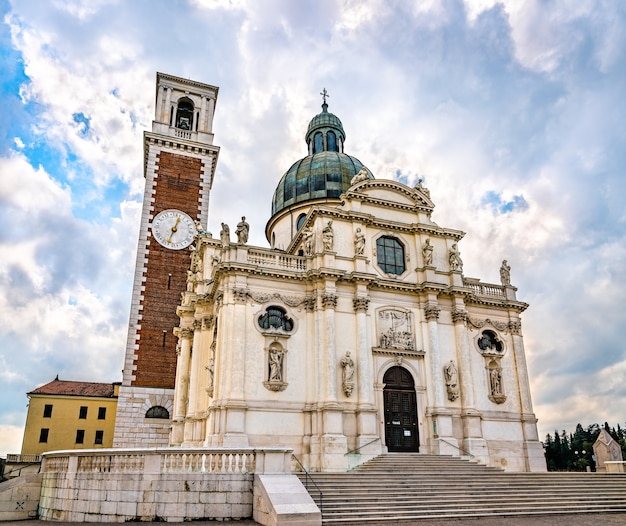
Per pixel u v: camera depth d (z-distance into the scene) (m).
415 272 37.31
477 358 36.91
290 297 33.09
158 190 48.59
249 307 31.73
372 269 36.03
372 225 37.22
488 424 35.22
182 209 48.66
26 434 60.25
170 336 43.69
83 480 21.38
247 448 20.17
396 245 37.97
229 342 30.52
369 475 25.22
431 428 33.12
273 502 17.62
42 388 63.62
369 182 37.94
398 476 25.78
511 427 35.94
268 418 29.92
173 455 20.02
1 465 44.06
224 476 19.62
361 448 30.11
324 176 46.62
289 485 18.78
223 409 28.94
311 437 30.02
